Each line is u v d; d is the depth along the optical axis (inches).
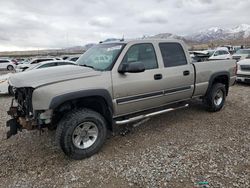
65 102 148.1
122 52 168.9
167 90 193.2
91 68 164.7
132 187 123.0
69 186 125.3
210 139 178.7
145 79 176.4
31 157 156.9
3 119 241.3
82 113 149.2
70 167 143.7
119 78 163.5
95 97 157.2
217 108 243.1
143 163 145.5
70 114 147.9
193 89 214.5
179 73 199.0
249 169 135.6
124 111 172.4
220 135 185.9
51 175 135.9
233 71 256.1
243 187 119.3
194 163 143.5
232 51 1211.2
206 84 226.2
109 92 158.9
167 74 190.2
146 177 130.9
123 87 165.6
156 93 185.8
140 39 182.5
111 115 163.8
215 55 838.5
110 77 159.8
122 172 136.7
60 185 126.4
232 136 183.3
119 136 187.6
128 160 149.9
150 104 186.2
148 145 170.7
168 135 188.1
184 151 159.6
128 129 201.5
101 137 159.2
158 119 225.8
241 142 171.9
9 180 131.9
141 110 184.4
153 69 183.0
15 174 137.5
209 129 199.2
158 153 157.8
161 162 145.9
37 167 144.5
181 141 176.2
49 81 140.2
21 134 196.1
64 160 152.3
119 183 126.7
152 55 185.5
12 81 154.8
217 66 236.5
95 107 165.9
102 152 161.3
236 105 273.9
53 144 176.2
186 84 207.0
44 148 169.9
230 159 147.2
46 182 129.3
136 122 217.8
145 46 182.9
